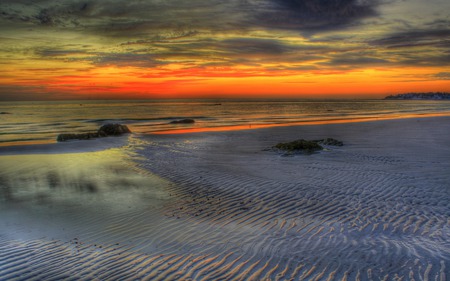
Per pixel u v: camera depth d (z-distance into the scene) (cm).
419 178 970
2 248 561
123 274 473
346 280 441
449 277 437
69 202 816
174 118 4025
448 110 5488
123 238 599
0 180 1041
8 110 6888
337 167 1143
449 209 710
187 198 835
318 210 726
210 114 4888
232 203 788
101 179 1045
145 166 1231
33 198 852
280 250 536
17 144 1944
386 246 538
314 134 2108
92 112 5725
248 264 493
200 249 547
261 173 1076
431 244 540
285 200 800
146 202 809
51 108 8019
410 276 444
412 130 2222
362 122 2917
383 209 720
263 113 5088
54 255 534
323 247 543
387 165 1158
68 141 1950
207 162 1277
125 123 3400
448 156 1293
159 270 482
